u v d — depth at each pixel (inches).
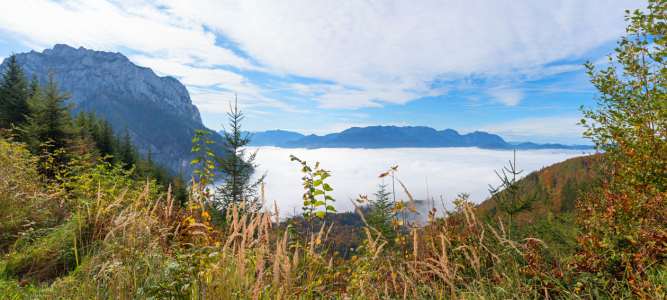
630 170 182.1
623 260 114.5
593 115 230.8
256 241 93.7
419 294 101.2
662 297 87.8
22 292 92.0
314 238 114.0
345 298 100.6
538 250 134.3
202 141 187.0
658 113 179.8
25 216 157.3
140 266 94.1
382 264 114.3
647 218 134.0
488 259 130.3
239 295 82.4
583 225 176.1
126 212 114.9
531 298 108.3
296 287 96.0
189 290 84.7
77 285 90.9
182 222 136.8
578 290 108.7
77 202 183.2
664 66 197.8
